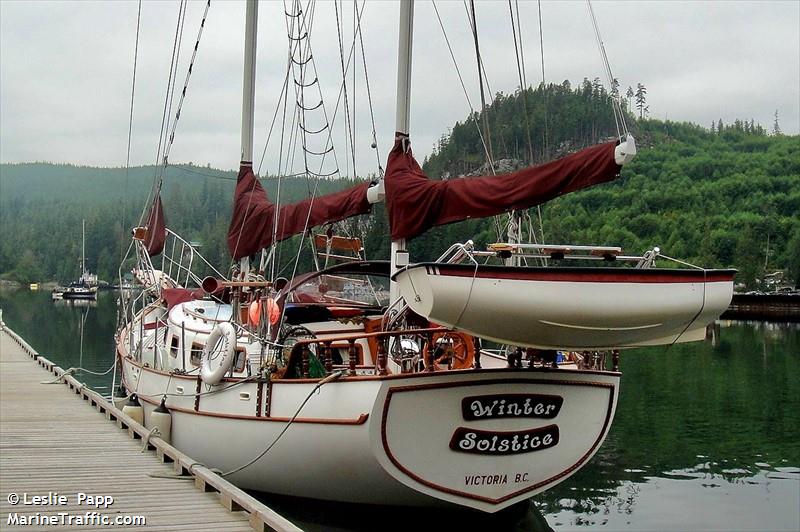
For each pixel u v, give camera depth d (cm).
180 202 10588
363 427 898
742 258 8156
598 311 786
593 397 975
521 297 782
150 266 1694
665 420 1959
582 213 7300
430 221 956
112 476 981
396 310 1002
